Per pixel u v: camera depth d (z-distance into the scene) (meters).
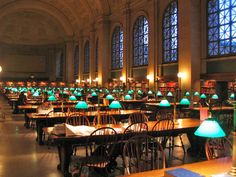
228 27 13.78
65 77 37.91
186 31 15.69
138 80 21.17
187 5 15.64
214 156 3.54
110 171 5.10
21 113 15.88
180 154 6.66
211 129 2.57
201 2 15.48
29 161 6.22
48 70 38.47
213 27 14.71
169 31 17.95
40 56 38.25
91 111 9.29
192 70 15.31
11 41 36.94
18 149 7.38
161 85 17.44
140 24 21.36
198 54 15.49
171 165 5.68
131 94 16.33
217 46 14.45
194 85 15.26
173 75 17.31
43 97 14.34
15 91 22.28
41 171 5.50
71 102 13.12
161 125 5.83
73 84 31.05
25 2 32.91
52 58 38.56
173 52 17.55
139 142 3.74
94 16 28.55
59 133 4.91
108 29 26.02
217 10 14.45
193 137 6.67
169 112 8.44
